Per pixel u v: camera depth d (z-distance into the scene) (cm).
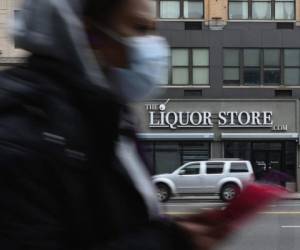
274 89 3272
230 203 155
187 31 3288
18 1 133
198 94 3256
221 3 3297
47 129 118
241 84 3275
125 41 142
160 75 153
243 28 3297
